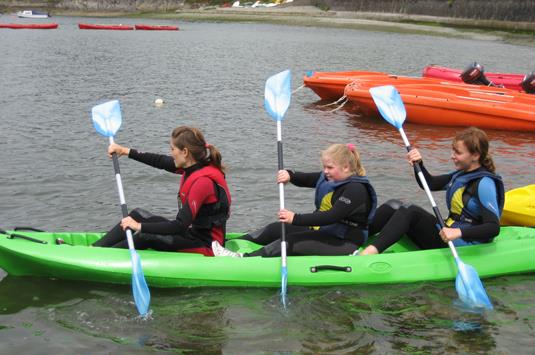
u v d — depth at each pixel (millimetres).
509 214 5207
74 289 4172
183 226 4078
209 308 3967
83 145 8531
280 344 3582
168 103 12312
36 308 3930
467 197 4367
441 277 4355
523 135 9977
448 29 37938
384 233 4453
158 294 4133
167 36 33281
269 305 4023
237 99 12984
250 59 21609
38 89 13672
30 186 6613
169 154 8266
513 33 34781
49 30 37625
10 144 8461
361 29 40125
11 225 5512
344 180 4312
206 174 4152
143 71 17734
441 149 8875
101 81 15336
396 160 8078
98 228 5520
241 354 3471
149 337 3629
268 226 4730
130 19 53344
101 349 3494
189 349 3510
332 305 4039
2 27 38938
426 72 14039
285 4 57594
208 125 10219
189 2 62344
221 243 4438
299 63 20625
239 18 49938
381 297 4152
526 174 7609
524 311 4031
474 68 12047
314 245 4387
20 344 3529
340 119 11109
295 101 13148
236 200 6316
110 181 6855
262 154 8289
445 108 10336
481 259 4457
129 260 4172
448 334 3730
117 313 3893
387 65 20531
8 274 4348
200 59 21391
